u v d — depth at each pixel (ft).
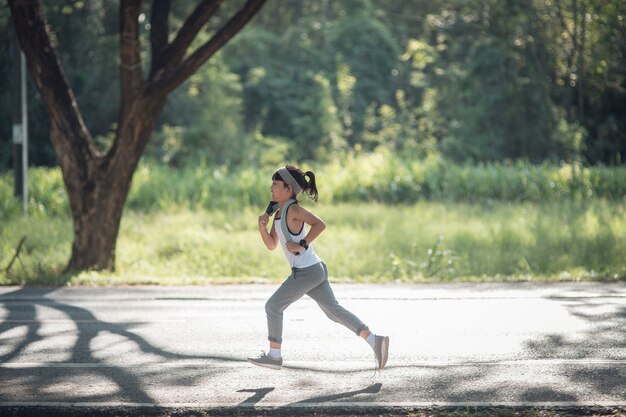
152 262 51.78
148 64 121.80
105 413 20.43
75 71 126.11
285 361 26.08
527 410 20.27
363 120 146.41
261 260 51.26
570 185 82.64
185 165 124.88
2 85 109.70
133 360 26.43
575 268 47.75
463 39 142.00
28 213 68.59
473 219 64.39
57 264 49.26
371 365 25.46
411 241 54.75
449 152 128.67
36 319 33.91
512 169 86.79
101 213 47.14
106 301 38.65
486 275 46.73
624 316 33.58
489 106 126.00
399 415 20.15
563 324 31.91
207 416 20.22
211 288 43.16
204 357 26.89
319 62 152.46
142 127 46.29
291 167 23.04
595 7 90.79
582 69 127.44
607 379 23.47
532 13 126.82
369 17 157.28
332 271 47.91
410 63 160.15
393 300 38.37
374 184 81.82
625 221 60.13
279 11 181.47
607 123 135.03
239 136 135.64
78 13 126.93
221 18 147.95
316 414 20.33
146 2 120.88
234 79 137.90
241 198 78.23
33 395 22.20
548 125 125.70
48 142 121.08
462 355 26.73
